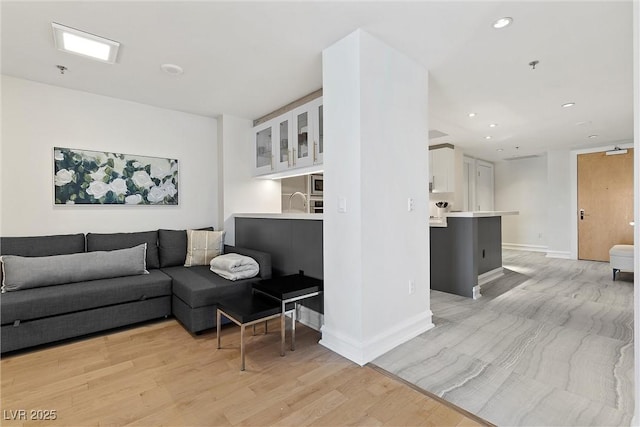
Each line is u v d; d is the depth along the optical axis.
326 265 2.37
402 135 2.44
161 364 2.09
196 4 1.84
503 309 3.18
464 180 7.05
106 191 3.29
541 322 2.80
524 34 2.20
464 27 2.11
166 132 3.71
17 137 2.84
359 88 2.10
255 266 2.97
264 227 3.40
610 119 4.25
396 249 2.38
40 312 2.28
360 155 2.09
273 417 1.56
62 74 2.78
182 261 3.47
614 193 5.78
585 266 5.47
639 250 1.29
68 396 1.74
